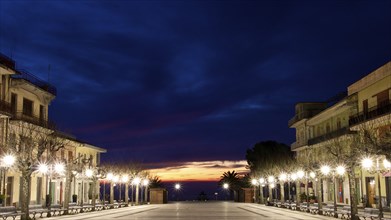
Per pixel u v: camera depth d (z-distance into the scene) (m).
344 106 49.34
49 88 50.31
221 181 98.12
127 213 39.06
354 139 37.75
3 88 41.50
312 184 63.28
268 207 52.44
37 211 30.64
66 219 30.06
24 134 39.47
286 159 74.38
